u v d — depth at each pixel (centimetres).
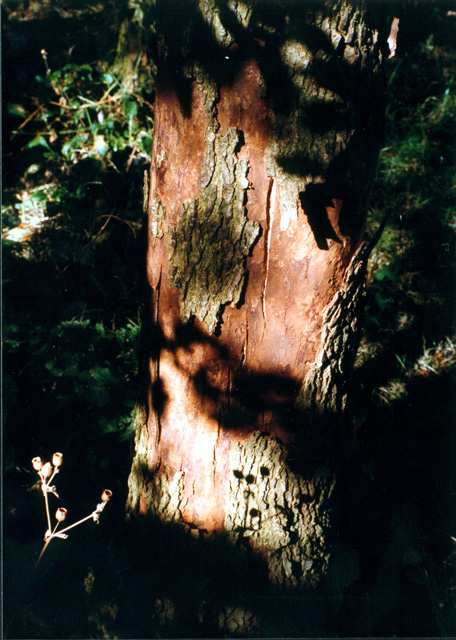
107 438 279
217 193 182
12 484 267
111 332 331
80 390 283
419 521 256
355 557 225
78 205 383
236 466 203
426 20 489
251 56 173
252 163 179
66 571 231
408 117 462
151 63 442
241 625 211
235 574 210
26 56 457
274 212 183
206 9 172
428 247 388
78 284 352
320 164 180
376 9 183
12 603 223
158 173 192
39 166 416
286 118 176
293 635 212
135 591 220
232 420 201
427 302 364
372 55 184
